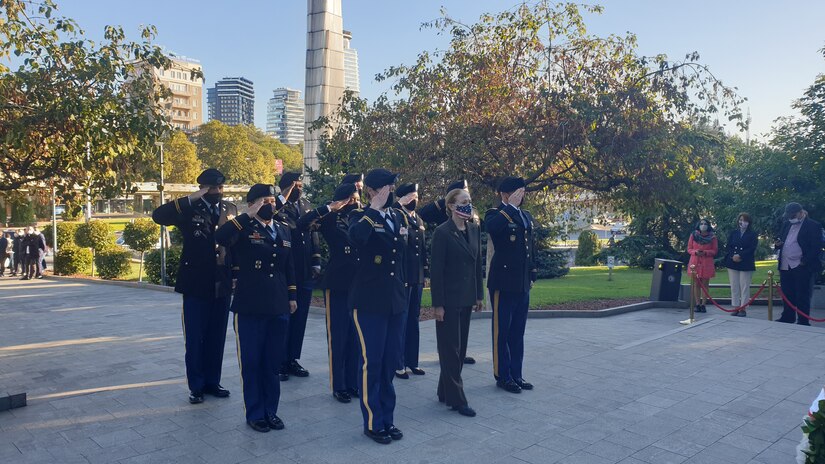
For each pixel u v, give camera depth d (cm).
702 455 489
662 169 1013
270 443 517
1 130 677
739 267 1160
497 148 1054
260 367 566
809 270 1046
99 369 779
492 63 1047
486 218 684
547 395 647
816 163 1448
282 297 560
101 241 2566
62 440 524
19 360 833
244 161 7981
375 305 527
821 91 1436
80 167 726
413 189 665
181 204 621
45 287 1867
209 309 643
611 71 1047
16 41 691
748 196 1609
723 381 695
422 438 528
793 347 859
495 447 506
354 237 527
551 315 1119
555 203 1353
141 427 556
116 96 713
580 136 1001
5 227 3800
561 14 1049
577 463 474
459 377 596
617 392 656
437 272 585
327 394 661
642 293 1399
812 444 349
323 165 1292
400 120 1088
